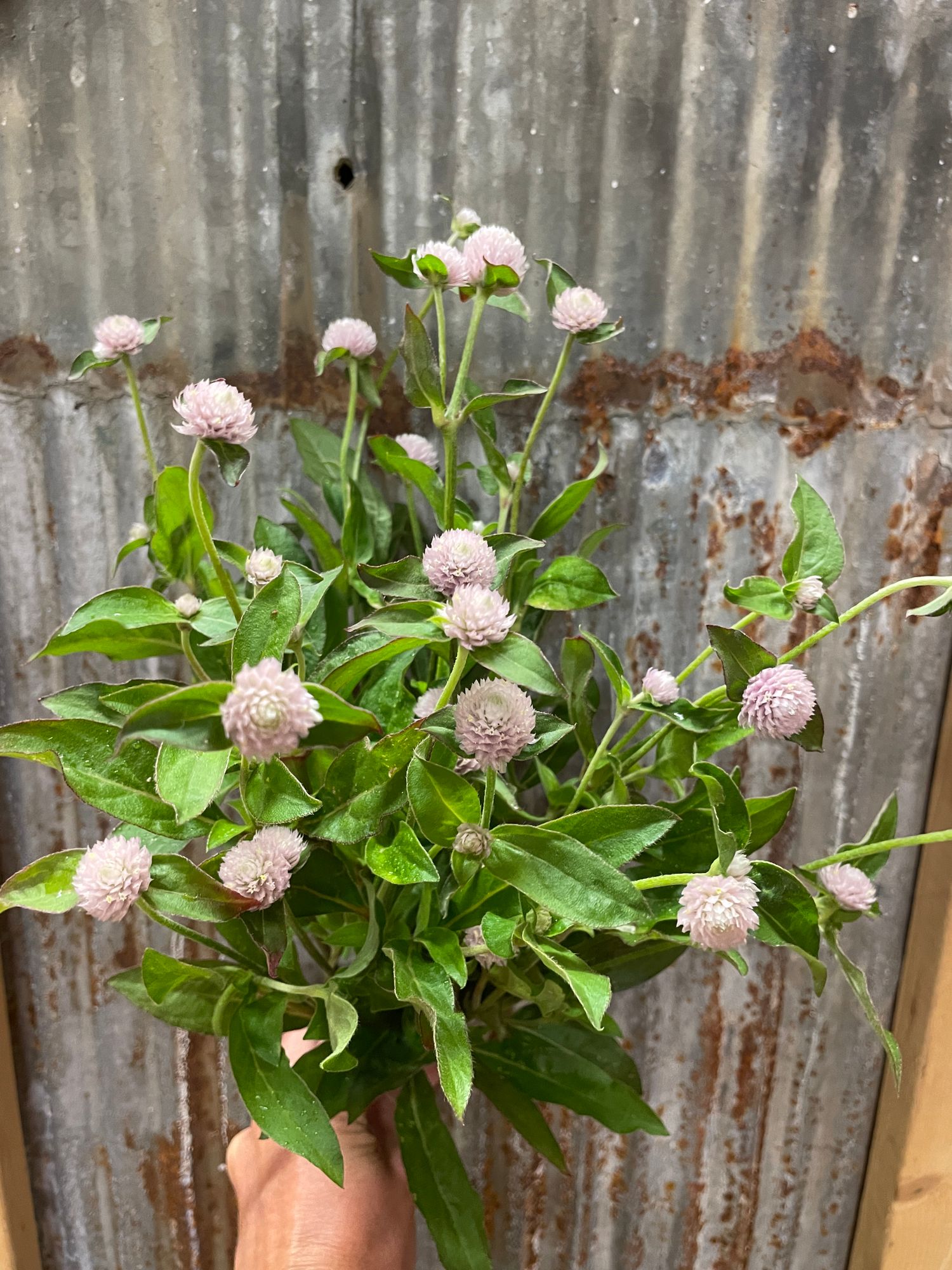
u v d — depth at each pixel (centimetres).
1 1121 49
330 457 44
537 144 43
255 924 31
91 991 51
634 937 34
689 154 43
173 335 45
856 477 46
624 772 40
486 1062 40
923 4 42
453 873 31
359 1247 37
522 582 39
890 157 43
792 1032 52
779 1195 54
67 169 43
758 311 45
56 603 48
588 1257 55
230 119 43
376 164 44
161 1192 54
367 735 30
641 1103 40
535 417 46
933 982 48
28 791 49
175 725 25
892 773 49
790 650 48
